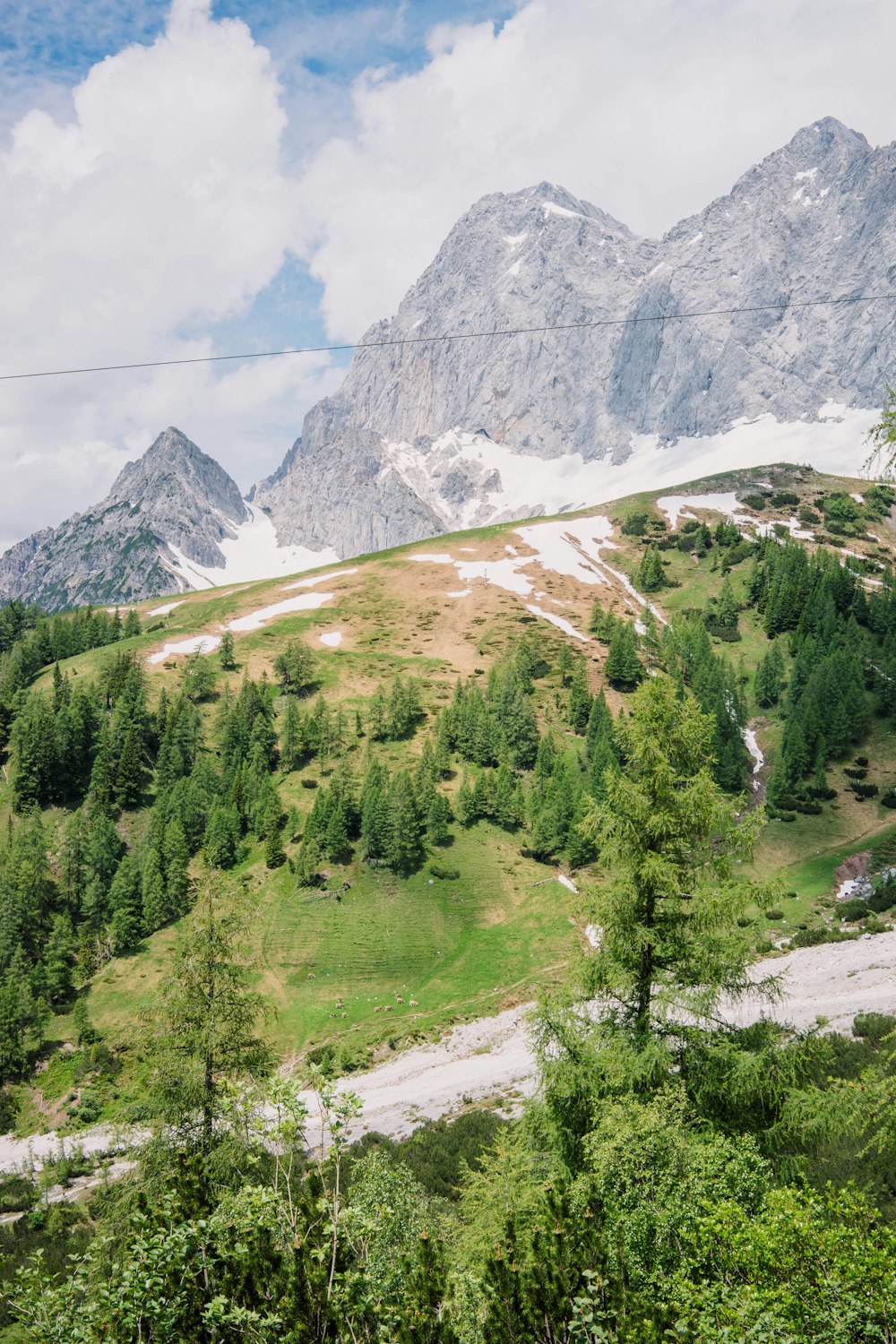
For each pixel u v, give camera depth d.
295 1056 60.81
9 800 99.88
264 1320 8.73
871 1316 8.78
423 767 97.88
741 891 16.48
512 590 166.62
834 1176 18.88
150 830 90.94
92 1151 50.75
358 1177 15.91
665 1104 13.82
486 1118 37.75
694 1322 9.08
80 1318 9.06
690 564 170.88
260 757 104.81
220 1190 12.15
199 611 167.75
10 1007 65.19
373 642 146.38
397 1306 9.61
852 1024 37.00
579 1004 17.38
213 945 21.55
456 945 74.12
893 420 13.12
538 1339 8.93
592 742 104.44
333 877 83.25
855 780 95.94
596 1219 10.35
